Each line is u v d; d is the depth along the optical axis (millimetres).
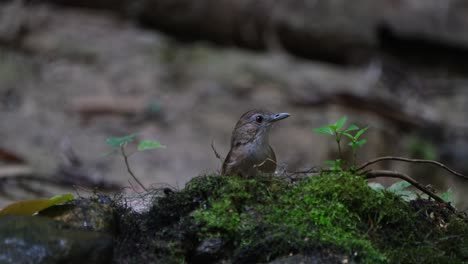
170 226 5074
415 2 19828
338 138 5449
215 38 18484
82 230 4734
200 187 5180
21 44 16562
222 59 17609
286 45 18828
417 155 14578
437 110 17547
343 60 19078
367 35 18984
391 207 5047
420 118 16531
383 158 5395
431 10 19828
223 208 4984
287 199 5059
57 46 16703
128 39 17547
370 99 16203
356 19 19016
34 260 4383
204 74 16844
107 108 14852
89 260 4480
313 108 16047
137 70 16438
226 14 18156
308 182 5195
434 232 5059
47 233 4523
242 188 5105
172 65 17000
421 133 16125
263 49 18594
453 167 15062
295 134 14570
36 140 13125
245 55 18156
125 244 4953
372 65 18734
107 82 15859
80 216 4926
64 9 18234
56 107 14688
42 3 18031
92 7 18391
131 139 6078
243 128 6383
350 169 5398
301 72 17672
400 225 4996
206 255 4859
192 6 18094
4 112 14195
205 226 4922
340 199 5031
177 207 5137
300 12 18656
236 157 6340
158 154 13234
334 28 18750
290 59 18438
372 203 5020
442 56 20234
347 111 16078
